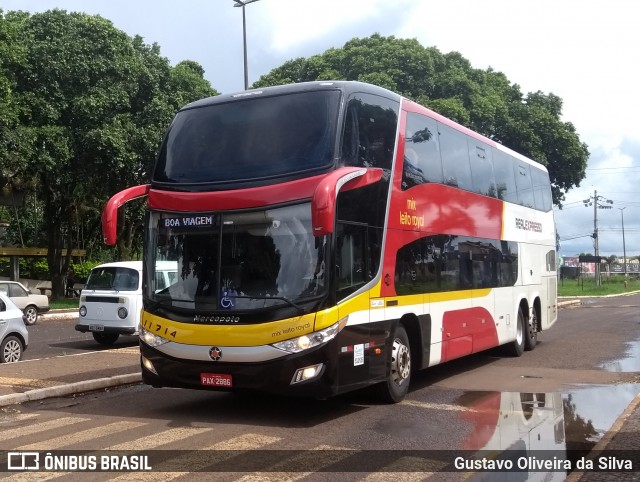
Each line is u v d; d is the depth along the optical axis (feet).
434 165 35.50
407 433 24.27
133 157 91.91
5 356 43.37
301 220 25.53
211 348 25.52
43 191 104.73
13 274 111.65
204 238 26.73
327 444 22.66
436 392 33.22
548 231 58.85
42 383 33.78
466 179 39.96
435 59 125.08
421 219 33.32
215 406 29.91
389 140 30.66
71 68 90.12
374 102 29.89
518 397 31.63
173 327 26.40
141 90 97.91
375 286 28.48
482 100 122.11
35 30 92.22
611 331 66.95
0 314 43.39
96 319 52.16
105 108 92.58
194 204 27.14
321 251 25.30
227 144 27.89
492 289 43.16
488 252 42.93
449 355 35.99
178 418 27.25
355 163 27.40
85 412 28.89
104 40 93.81
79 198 111.55
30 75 88.53
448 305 36.09
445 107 111.65
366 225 28.07
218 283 25.98
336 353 25.31
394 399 29.99
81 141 90.94
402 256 31.09
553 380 36.76
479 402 30.40
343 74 124.47
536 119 134.51
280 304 24.98
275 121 27.48
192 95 105.19
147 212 28.58
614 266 418.51
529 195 53.36
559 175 141.18
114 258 138.82
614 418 26.66
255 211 26.11
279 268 25.41
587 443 22.67
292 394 24.88
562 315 93.45
